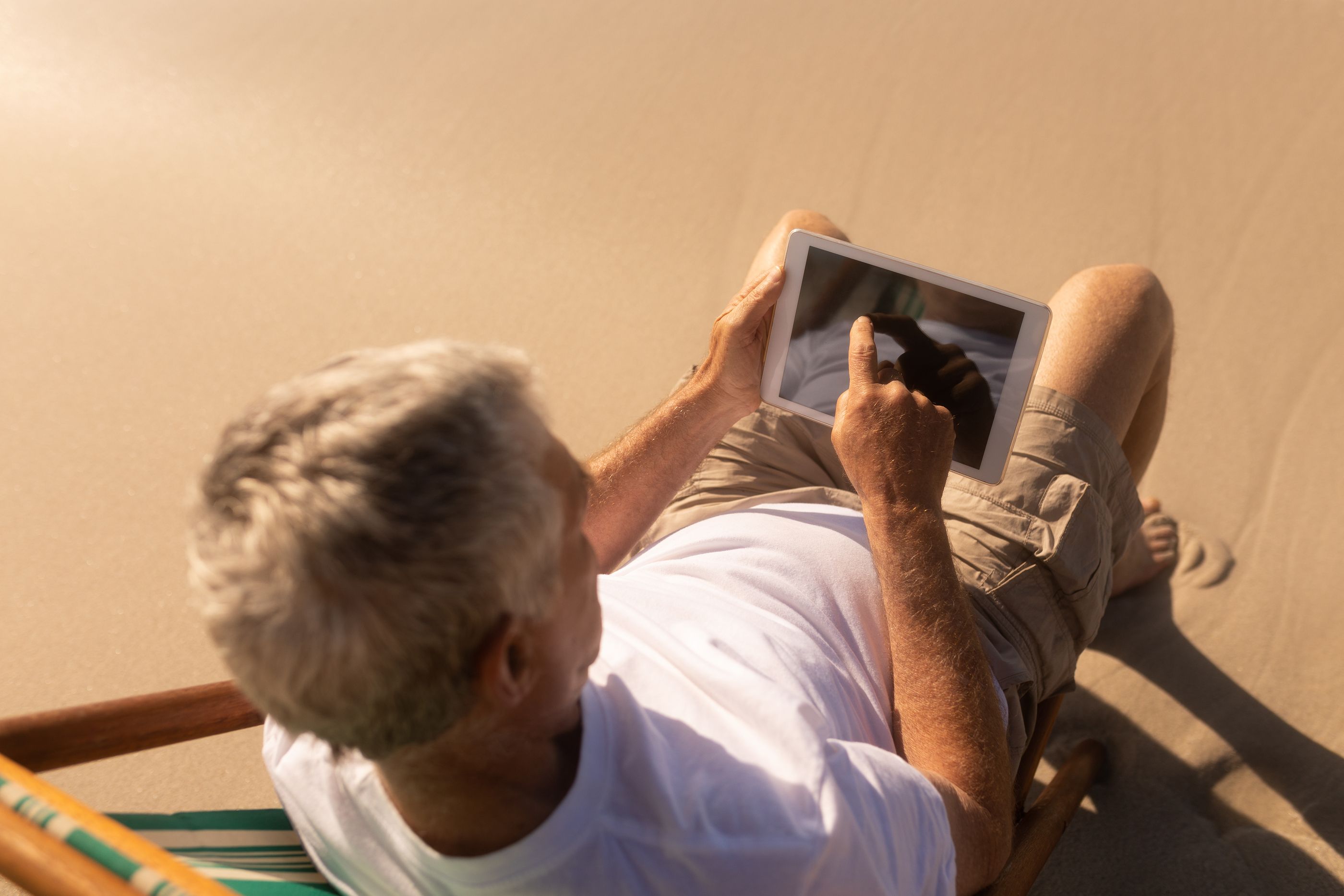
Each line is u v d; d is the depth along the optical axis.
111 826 0.75
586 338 2.90
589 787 0.84
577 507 0.79
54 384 2.88
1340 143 2.84
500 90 3.77
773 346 1.48
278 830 1.13
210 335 3.01
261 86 4.00
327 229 3.35
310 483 0.63
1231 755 1.81
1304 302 2.53
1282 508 2.17
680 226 3.17
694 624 1.11
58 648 2.22
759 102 3.47
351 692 0.68
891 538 1.21
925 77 3.38
